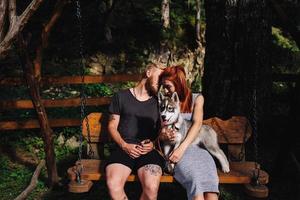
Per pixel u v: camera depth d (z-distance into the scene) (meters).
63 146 6.70
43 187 5.48
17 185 5.56
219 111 5.94
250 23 5.70
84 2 13.45
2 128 6.53
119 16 13.39
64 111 7.93
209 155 3.97
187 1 14.75
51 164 5.35
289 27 5.13
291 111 5.12
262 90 5.96
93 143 4.64
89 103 6.70
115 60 12.12
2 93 8.89
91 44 12.34
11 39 4.06
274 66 12.01
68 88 9.62
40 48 5.24
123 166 3.89
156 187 3.79
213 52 5.93
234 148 4.58
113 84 10.23
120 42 12.56
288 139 5.17
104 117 4.64
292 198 5.06
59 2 5.27
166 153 3.96
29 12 4.05
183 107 4.05
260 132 6.32
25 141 6.87
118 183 3.82
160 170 3.85
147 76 4.11
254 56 5.78
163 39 12.91
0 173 5.89
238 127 4.59
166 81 4.00
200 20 13.76
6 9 4.09
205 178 3.74
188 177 3.75
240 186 5.38
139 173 3.86
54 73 10.85
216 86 5.93
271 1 5.21
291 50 12.95
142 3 14.17
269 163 5.87
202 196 3.68
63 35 12.51
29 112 7.84
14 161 6.32
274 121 6.54
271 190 5.25
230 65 5.85
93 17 13.02
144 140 3.99
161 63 4.24
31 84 5.04
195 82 12.55
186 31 13.67
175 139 3.86
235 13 5.70
